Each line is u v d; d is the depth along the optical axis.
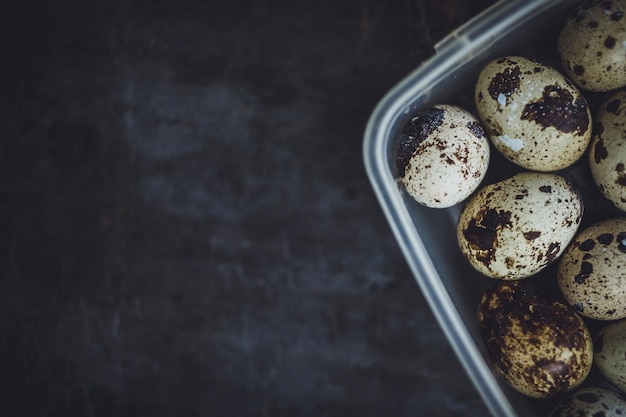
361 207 0.26
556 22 0.22
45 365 0.27
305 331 0.26
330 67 0.26
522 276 0.21
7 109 0.27
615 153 0.21
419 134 0.21
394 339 0.26
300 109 0.26
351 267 0.26
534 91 0.21
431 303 0.22
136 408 0.27
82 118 0.27
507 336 0.21
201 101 0.26
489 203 0.21
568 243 0.21
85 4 0.27
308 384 0.26
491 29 0.21
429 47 0.25
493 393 0.22
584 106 0.21
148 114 0.26
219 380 0.26
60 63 0.27
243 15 0.26
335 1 0.26
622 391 0.22
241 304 0.26
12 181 0.27
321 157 0.26
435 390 0.26
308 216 0.26
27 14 0.27
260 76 0.26
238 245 0.26
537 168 0.21
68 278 0.27
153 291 0.26
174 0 0.26
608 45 0.21
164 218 0.26
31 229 0.27
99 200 0.27
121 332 0.27
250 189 0.26
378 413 0.26
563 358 0.21
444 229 0.23
